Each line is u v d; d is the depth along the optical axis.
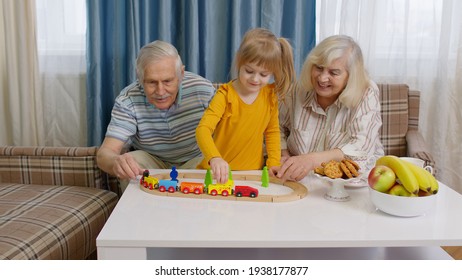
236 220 1.05
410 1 2.10
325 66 1.49
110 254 0.96
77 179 1.71
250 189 1.18
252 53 1.34
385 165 1.15
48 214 1.38
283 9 2.07
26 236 1.23
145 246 0.95
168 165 1.83
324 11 2.06
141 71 1.48
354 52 1.49
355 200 1.20
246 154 1.54
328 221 1.05
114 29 2.07
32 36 2.07
